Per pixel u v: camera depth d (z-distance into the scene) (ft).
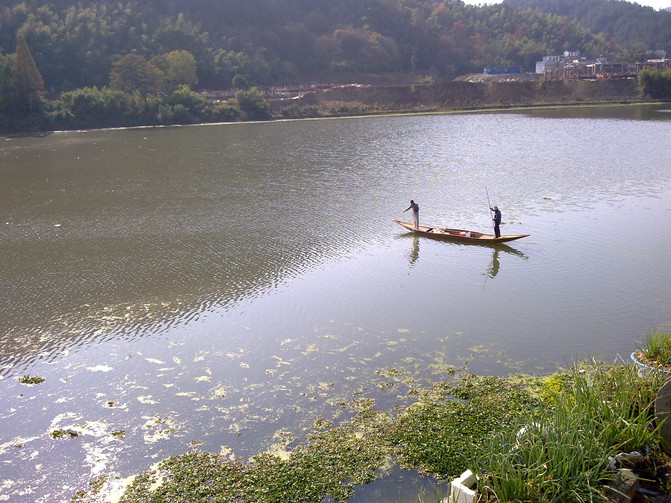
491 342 64.34
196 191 146.82
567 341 63.72
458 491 34.55
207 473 44.16
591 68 535.19
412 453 44.83
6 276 90.07
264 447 47.44
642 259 89.20
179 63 396.57
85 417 53.26
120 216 123.44
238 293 81.30
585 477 33.58
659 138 214.90
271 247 100.53
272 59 533.14
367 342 65.72
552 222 111.14
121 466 46.14
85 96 328.49
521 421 45.85
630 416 40.86
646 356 53.36
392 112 387.96
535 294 77.46
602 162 168.76
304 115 375.86
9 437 50.65
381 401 53.47
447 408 50.88
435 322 70.23
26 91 313.73
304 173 167.12
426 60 639.35
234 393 56.24
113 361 63.62
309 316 73.26
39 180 165.58
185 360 63.31
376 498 40.42
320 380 57.93
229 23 564.30
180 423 51.65
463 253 95.66
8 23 431.02
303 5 637.30
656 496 34.68
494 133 248.52
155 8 527.40
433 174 158.92
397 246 100.22
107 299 80.18
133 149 228.43
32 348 67.05
